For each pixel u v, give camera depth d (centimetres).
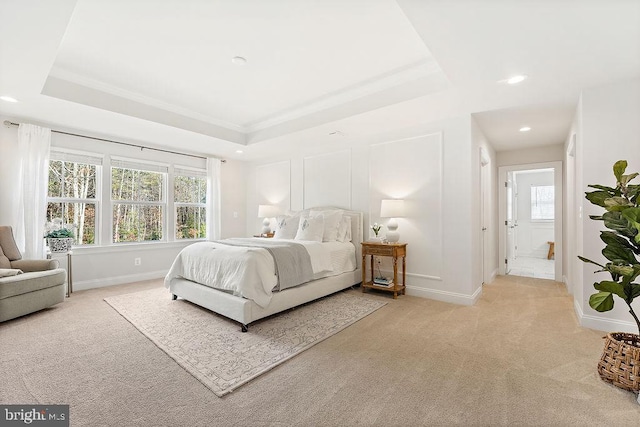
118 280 434
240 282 262
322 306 326
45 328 260
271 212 540
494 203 497
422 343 231
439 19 174
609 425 140
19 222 343
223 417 146
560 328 262
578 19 172
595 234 263
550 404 155
